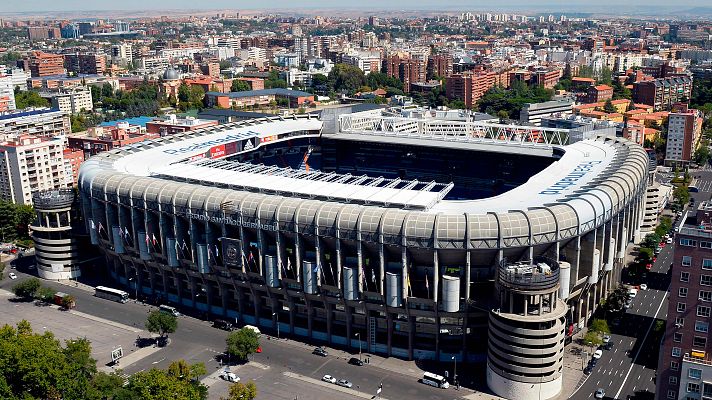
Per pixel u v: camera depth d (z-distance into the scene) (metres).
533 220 198.12
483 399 190.38
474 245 196.50
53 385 178.12
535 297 186.88
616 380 198.38
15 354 178.62
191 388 175.38
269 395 191.12
